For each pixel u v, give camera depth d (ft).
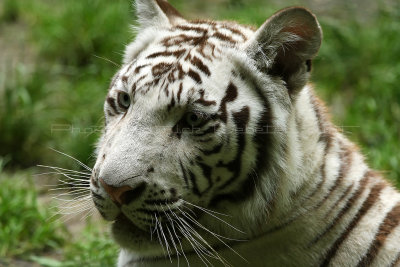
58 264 32.99
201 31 23.52
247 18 54.54
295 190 22.70
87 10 56.70
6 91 46.83
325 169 23.26
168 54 22.49
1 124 46.32
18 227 35.50
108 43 53.93
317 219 23.12
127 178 21.01
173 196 21.80
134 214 21.95
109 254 32.63
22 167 45.21
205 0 65.62
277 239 23.34
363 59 52.70
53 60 55.26
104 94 47.80
